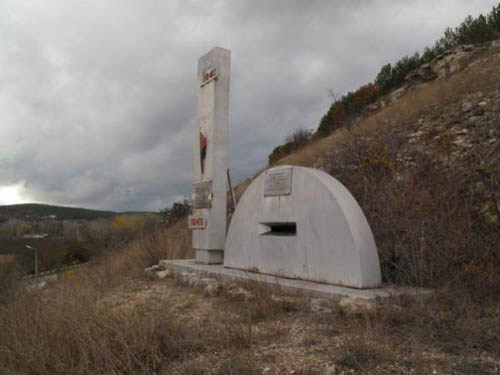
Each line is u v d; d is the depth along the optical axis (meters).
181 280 8.88
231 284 7.59
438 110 13.34
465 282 5.84
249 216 8.77
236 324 5.29
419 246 6.66
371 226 8.01
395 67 22.36
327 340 4.50
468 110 12.10
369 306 5.26
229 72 10.80
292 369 3.75
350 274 6.49
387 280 7.00
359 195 9.30
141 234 16.89
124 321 4.62
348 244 6.57
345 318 5.23
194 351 4.41
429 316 4.79
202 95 11.08
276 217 8.05
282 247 7.86
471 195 7.89
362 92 21.78
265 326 5.20
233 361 3.93
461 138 10.63
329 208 6.98
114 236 17.97
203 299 7.12
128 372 3.82
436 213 7.20
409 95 17.47
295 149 23.34
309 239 7.29
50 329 4.61
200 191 10.63
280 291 6.74
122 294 8.23
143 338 4.25
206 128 10.71
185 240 13.12
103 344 4.01
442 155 10.08
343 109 21.62
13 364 4.14
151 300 7.25
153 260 12.04
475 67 15.76
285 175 7.92
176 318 5.47
